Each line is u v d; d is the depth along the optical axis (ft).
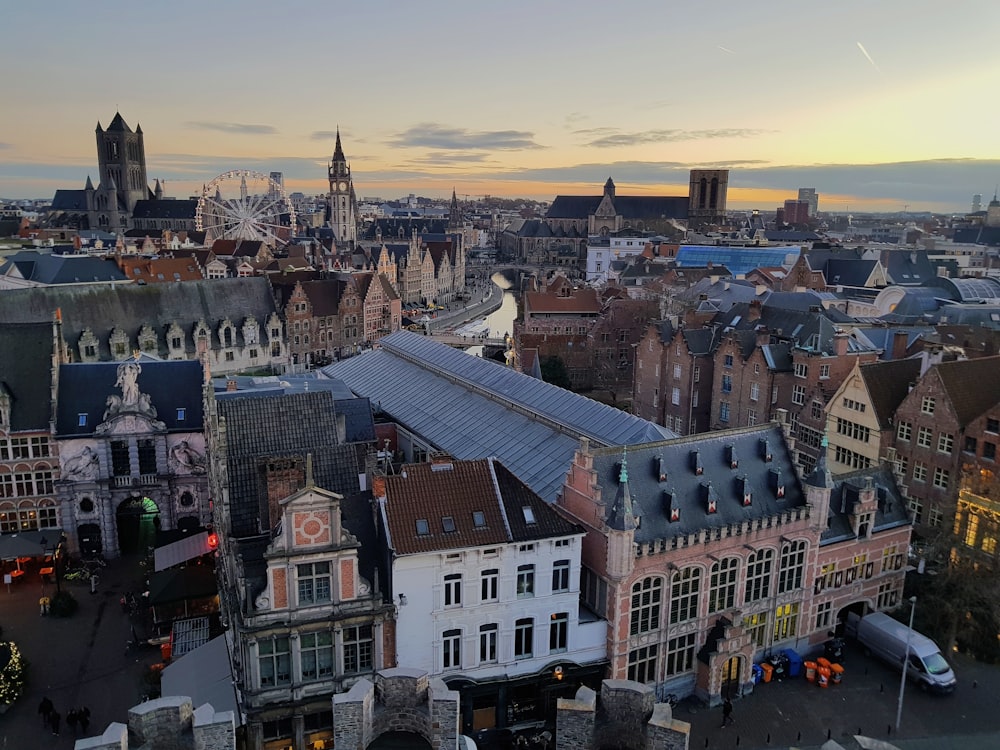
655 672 184.14
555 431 239.50
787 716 182.29
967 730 178.29
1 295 422.41
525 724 174.81
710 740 172.55
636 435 220.84
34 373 269.64
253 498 187.32
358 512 172.35
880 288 614.34
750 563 193.36
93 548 264.31
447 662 169.58
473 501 172.04
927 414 266.57
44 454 263.49
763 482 201.26
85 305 443.32
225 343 488.44
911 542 261.65
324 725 161.89
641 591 177.88
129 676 195.42
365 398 278.26
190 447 266.98
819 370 319.27
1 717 179.22
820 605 209.56
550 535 170.09
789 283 587.68
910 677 197.26
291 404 215.31
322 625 157.38
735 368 361.10
